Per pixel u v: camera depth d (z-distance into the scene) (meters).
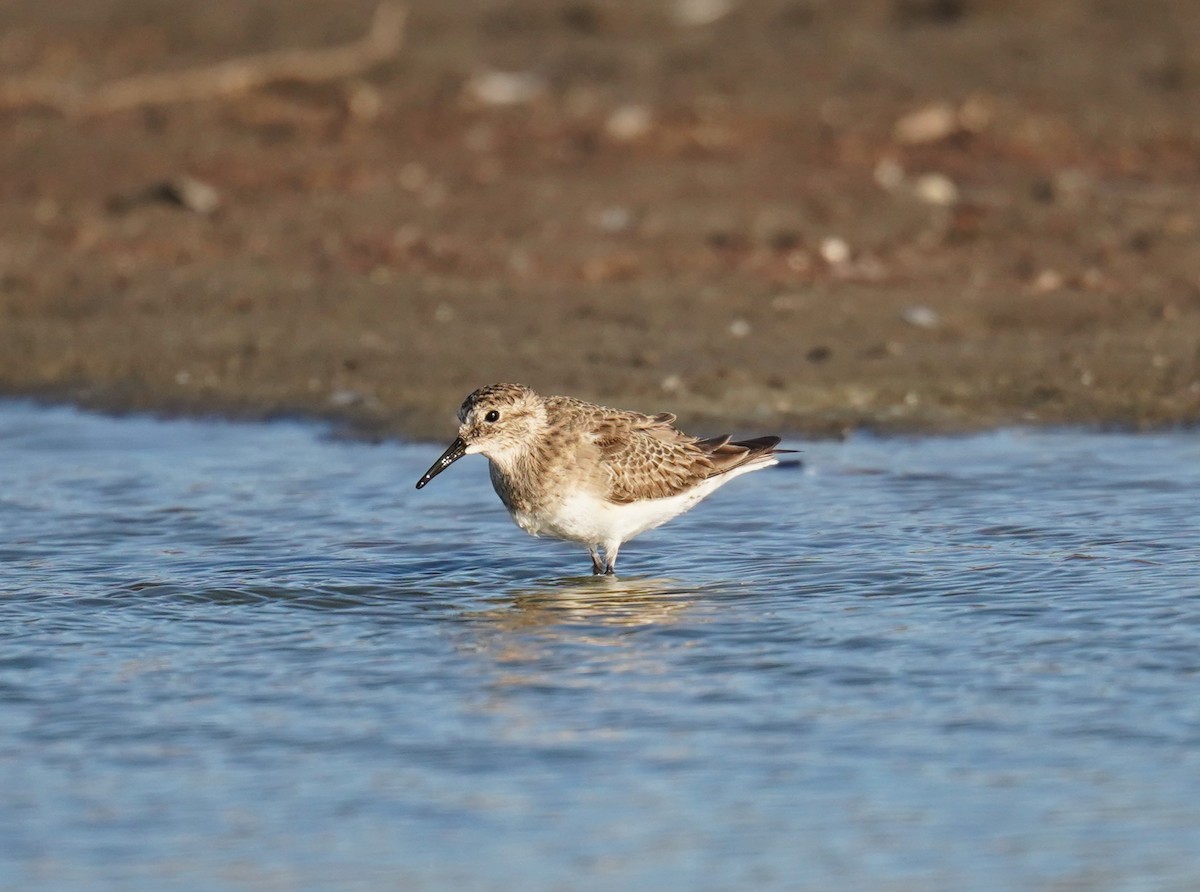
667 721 10.11
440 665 11.09
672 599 12.32
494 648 11.38
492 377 17.89
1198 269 20.80
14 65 28.78
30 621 11.94
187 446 16.48
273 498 14.85
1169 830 8.64
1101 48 28.42
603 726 10.05
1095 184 23.64
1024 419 16.81
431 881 8.23
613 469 12.51
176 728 10.12
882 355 18.38
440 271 21.31
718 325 19.39
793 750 9.68
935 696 10.42
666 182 23.89
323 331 19.45
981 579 12.48
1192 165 24.41
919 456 15.75
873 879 8.21
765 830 8.73
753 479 15.20
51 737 10.01
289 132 25.98
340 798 9.15
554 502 12.55
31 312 20.30
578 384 17.55
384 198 23.48
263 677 10.93
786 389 17.47
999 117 25.89
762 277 20.97
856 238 21.98
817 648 11.26
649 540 13.72
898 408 17.08
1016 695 10.40
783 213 22.73
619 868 8.34
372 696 10.59
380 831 8.77
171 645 11.52
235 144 25.52
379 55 28.64
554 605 12.23
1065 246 21.58
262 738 9.97
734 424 16.67
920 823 8.77
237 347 19.08
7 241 22.22
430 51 29.00
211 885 8.21
